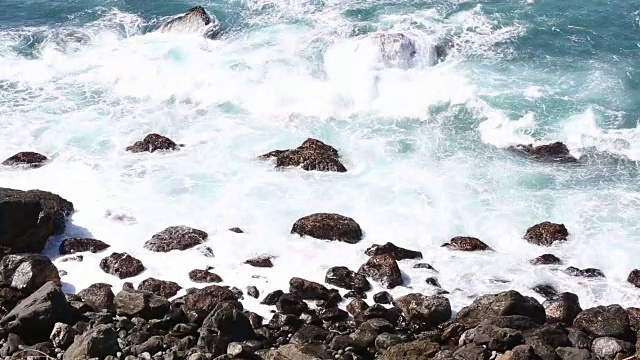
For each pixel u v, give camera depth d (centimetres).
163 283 2084
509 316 1927
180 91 3094
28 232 2211
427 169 2638
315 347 1838
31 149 2758
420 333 1938
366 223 2372
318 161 2636
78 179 2577
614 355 1842
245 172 2622
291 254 2239
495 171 2623
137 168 2642
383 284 2117
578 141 2772
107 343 1783
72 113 2978
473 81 3091
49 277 2062
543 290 2095
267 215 2398
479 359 1758
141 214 2406
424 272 2170
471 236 2323
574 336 1909
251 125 2914
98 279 2133
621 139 2764
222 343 1820
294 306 2005
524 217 2398
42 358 1761
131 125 2909
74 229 2338
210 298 2016
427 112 2950
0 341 1844
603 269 2197
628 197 2489
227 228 2342
